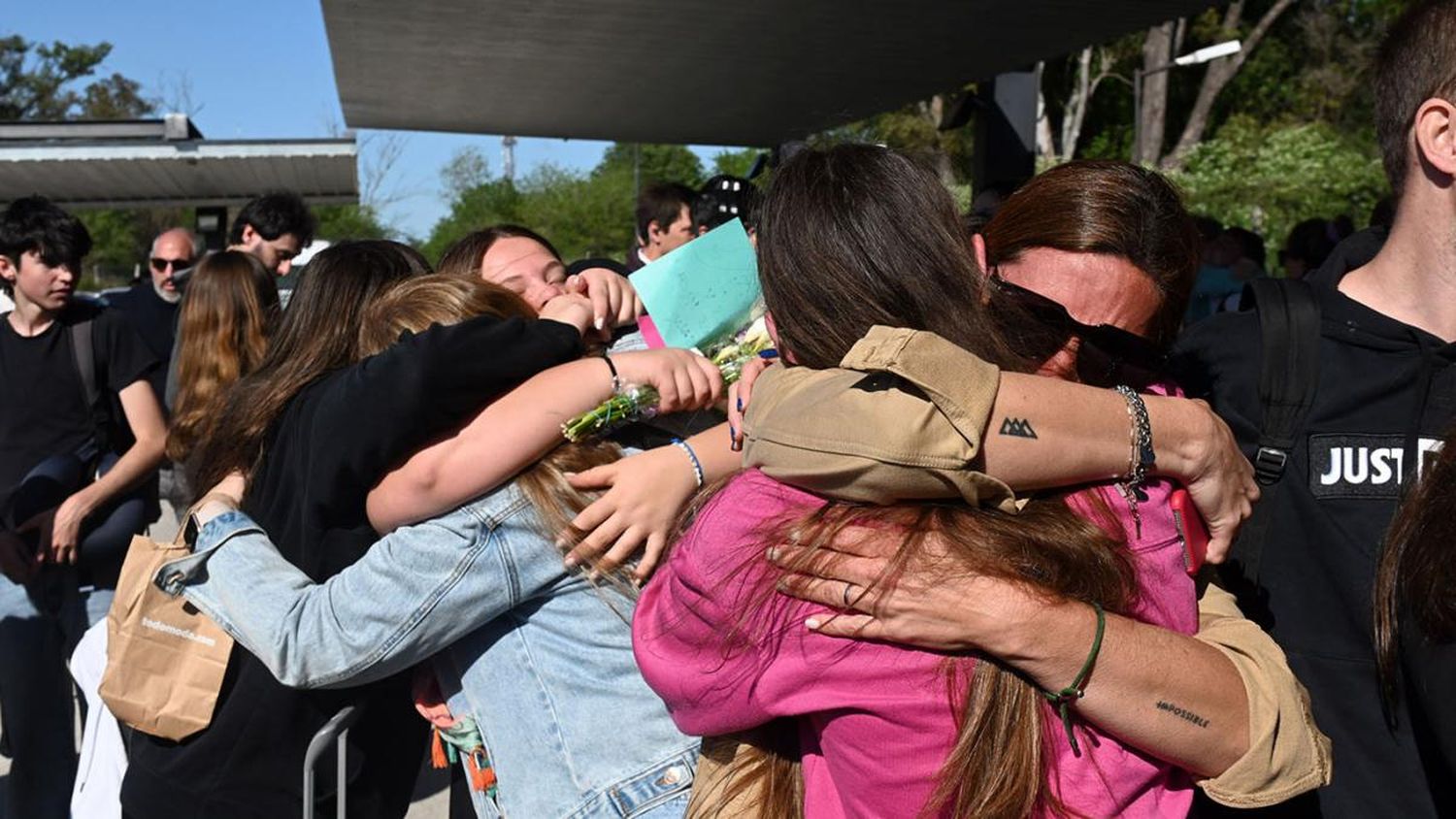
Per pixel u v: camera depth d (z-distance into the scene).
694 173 44.25
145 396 4.10
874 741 1.26
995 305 1.39
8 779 4.11
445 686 1.94
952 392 1.20
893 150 1.39
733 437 1.55
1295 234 7.97
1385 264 1.72
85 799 2.58
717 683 1.35
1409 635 1.32
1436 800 1.51
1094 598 1.24
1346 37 32.78
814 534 1.26
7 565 3.87
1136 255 1.44
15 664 3.90
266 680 2.10
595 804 1.77
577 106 8.55
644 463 1.75
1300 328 1.72
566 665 1.81
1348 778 1.64
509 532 1.78
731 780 1.44
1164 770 1.28
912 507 1.25
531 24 5.70
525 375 1.79
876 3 5.19
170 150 7.79
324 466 1.82
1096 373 1.42
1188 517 1.35
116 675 2.17
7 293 4.12
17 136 8.11
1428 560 1.27
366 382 1.79
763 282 1.41
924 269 1.32
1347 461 1.69
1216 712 1.25
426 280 2.05
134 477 4.02
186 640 2.18
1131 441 1.28
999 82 7.26
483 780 1.91
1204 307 8.23
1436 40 1.63
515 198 44.72
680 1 5.20
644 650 1.44
